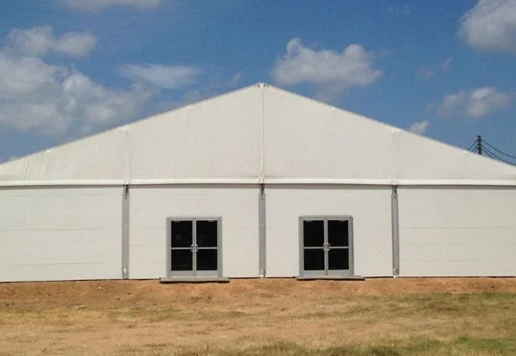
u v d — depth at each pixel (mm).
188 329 21344
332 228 30297
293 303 26500
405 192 30703
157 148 29891
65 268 29312
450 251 30672
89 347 18344
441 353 17031
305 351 17188
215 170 30016
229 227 29891
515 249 30922
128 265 29500
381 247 30453
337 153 30562
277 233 30047
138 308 25625
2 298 27547
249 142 30266
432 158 30906
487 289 29703
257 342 18703
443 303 25859
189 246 29719
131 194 29641
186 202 29797
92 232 29453
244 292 28438
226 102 30297
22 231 29266
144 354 17125
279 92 30531
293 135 30438
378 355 16875
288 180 30203
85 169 29594
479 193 30938
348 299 27281
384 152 30766
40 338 19891
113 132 29766
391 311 24359
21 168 29406
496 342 18438
